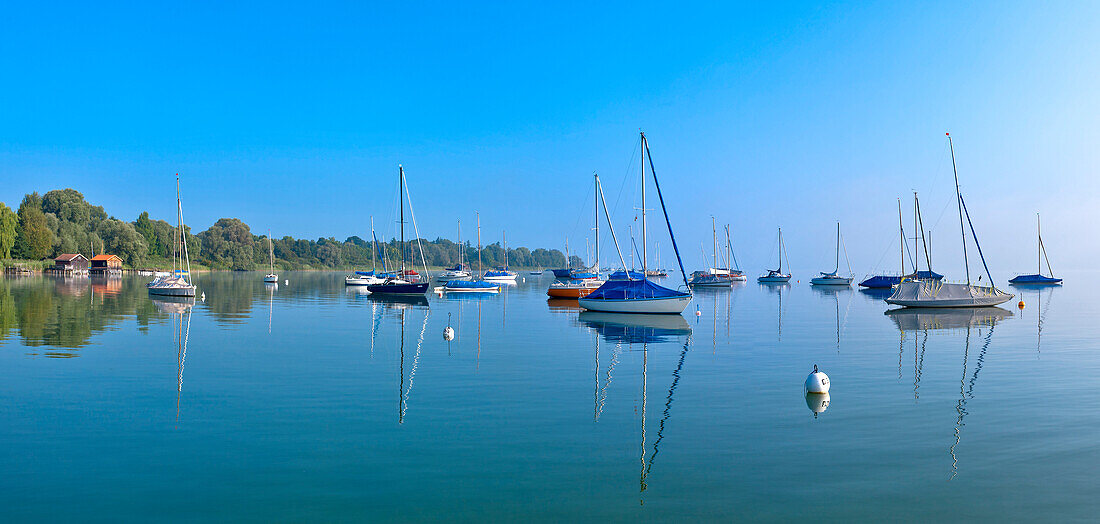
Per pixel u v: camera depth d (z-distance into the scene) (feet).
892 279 326.03
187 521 32.81
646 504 35.12
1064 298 233.35
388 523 32.73
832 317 150.61
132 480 38.22
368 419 51.93
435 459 42.24
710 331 118.83
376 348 92.53
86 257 493.77
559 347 95.04
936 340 105.09
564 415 53.62
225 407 55.62
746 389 64.39
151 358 81.87
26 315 139.03
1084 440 46.62
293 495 36.14
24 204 526.57
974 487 37.52
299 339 102.78
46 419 51.37
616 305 159.53
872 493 36.68
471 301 212.84
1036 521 33.06
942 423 51.26
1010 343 100.94
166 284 220.23
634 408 56.08
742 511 34.22
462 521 32.99
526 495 36.37
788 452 43.80
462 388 64.18
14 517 33.01
